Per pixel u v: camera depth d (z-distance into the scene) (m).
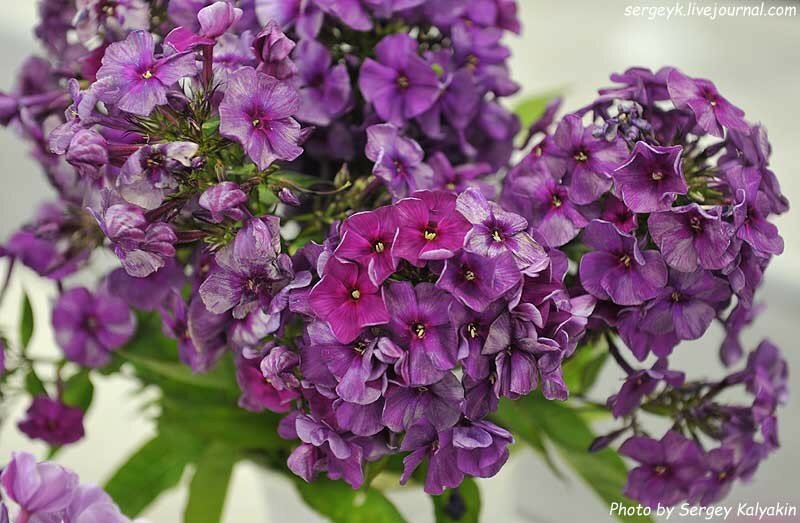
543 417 0.61
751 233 0.52
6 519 0.48
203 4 0.55
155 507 0.76
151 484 0.64
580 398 0.61
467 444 0.51
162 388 0.64
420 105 0.58
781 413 0.79
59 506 0.49
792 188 0.86
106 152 0.50
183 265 0.59
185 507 0.62
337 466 0.53
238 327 0.54
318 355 0.51
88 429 0.81
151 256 0.51
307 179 0.57
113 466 0.78
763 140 0.54
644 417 0.76
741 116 0.54
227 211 0.50
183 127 0.52
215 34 0.52
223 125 0.50
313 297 0.50
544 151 0.55
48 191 1.11
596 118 0.55
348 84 0.58
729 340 0.58
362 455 0.53
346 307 0.50
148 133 0.52
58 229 0.62
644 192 0.51
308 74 0.58
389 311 0.50
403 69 0.58
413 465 0.52
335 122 0.59
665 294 0.52
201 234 0.53
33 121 0.61
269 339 0.55
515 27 0.65
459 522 0.62
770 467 0.78
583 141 0.54
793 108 0.91
